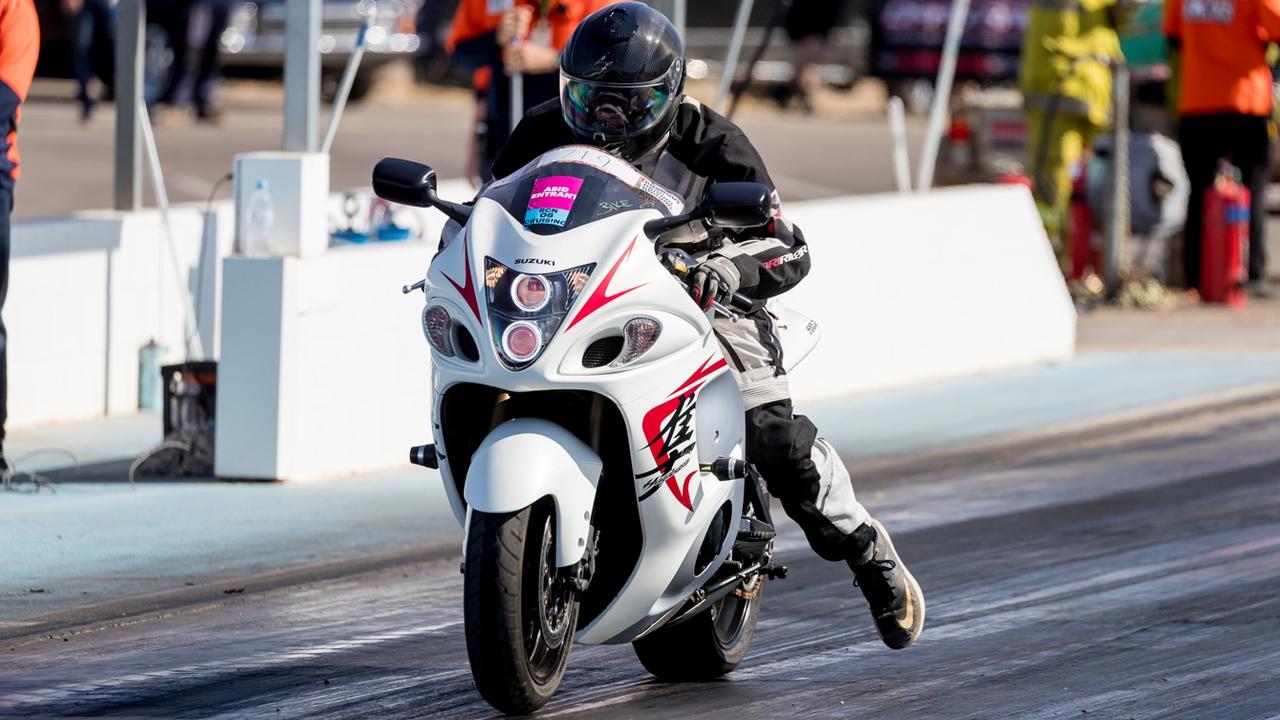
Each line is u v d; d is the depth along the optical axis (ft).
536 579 60.23
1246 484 112.98
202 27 283.59
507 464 58.39
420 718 65.46
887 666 73.82
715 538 64.54
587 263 58.95
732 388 63.52
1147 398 142.41
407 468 114.93
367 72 321.52
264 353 107.76
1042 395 143.64
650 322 59.52
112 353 128.06
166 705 66.74
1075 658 74.74
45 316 123.03
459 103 359.66
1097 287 193.77
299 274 107.65
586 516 59.26
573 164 61.77
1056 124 188.34
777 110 366.84
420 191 63.87
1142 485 112.98
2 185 99.96
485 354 58.18
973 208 153.79
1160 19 202.39
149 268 129.80
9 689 68.54
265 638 77.05
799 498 67.51
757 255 64.85
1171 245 202.49
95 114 291.58
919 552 95.20
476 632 58.80
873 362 144.77
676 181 64.80
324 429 110.42
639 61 62.64
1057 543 97.09
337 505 103.65
